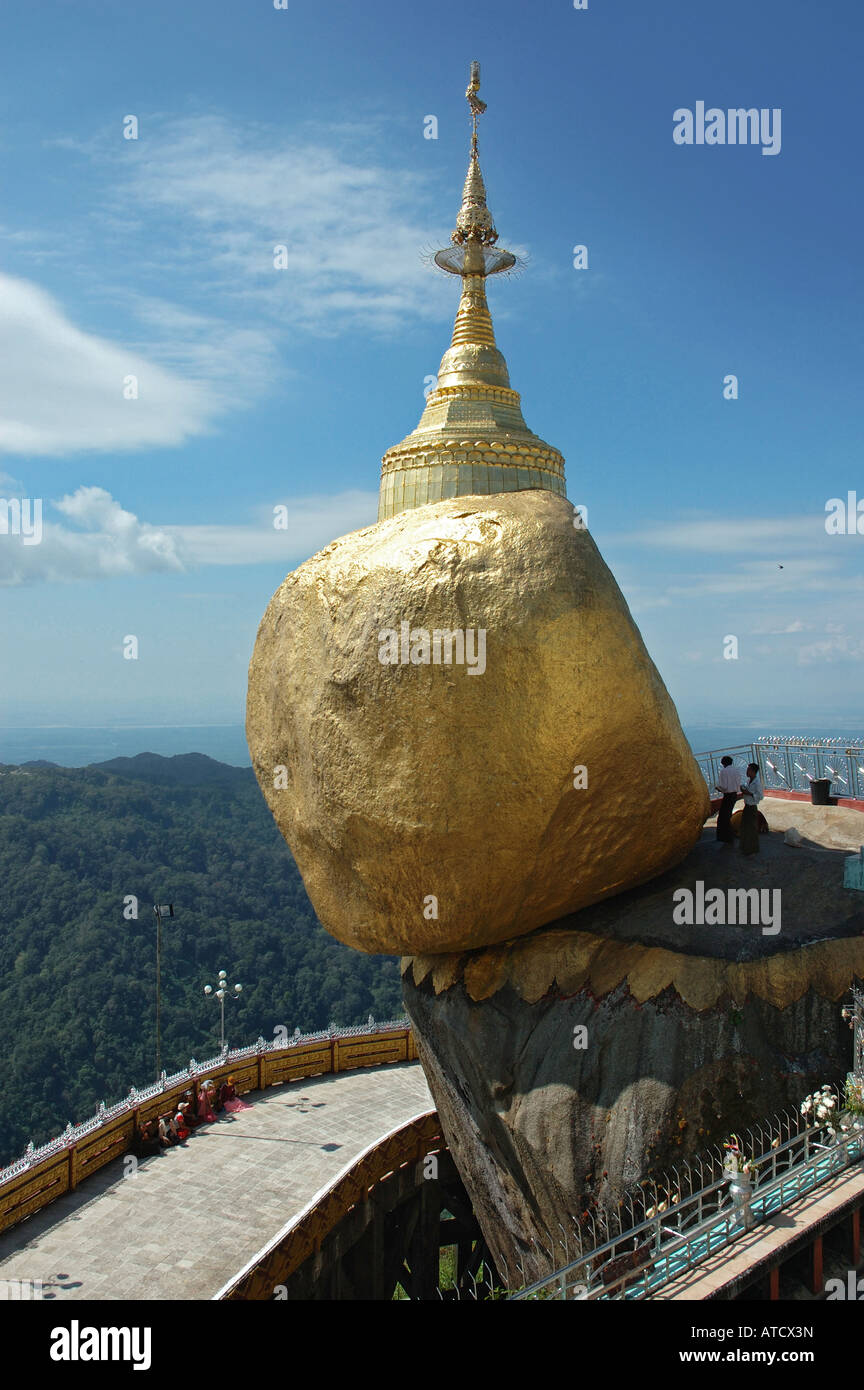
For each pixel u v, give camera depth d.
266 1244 18.38
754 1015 12.70
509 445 16.28
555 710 12.34
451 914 13.28
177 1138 23.27
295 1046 27.67
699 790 14.12
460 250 18.45
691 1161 11.95
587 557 12.95
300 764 14.69
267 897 85.12
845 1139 11.61
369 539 14.45
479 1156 15.12
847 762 21.42
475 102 18.66
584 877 13.64
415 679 12.65
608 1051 12.93
